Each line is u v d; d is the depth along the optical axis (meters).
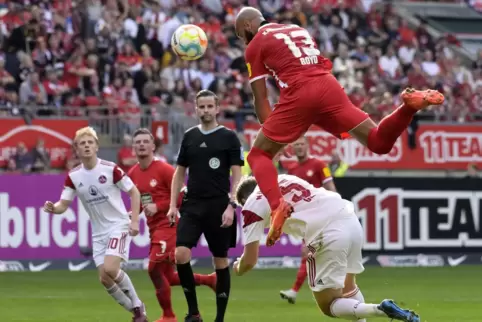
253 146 22.00
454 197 55.88
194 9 74.38
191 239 26.97
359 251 21.70
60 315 31.14
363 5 83.56
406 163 62.59
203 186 27.09
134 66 65.25
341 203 21.48
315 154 60.38
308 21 77.19
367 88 72.44
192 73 66.94
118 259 27.53
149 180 30.08
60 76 62.25
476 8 94.31
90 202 27.88
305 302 35.88
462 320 29.92
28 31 63.06
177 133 58.25
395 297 37.69
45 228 49.97
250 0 77.56
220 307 27.30
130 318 30.28
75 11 67.06
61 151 55.75
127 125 57.28
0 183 49.34
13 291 39.91
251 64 22.58
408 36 80.44
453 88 76.00
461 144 63.72
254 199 22.20
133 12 69.00
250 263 22.62
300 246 54.53
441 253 55.53
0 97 59.47
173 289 42.59
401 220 54.94
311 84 21.55
